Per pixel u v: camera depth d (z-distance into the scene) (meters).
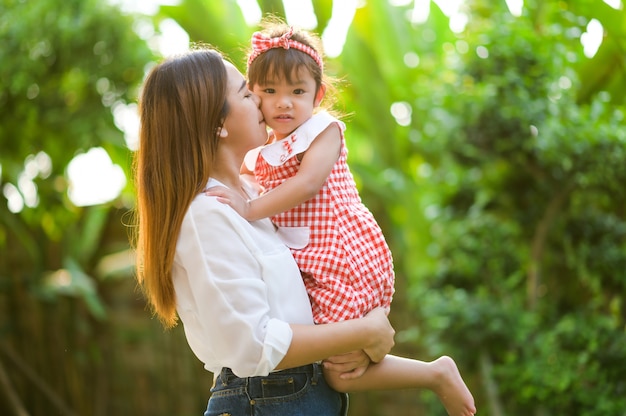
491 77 4.32
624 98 4.63
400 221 5.87
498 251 4.87
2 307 6.49
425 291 5.09
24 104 5.68
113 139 5.78
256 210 1.64
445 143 4.59
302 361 1.54
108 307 6.83
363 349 1.64
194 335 1.63
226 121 1.66
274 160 1.81
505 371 4.41
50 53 5.46
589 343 4.24
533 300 4.61
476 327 4.53
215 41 5.28
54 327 6.66
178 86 1.61
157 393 6.72
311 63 1.84
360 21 5.51
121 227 6.84
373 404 6.17
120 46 5.46
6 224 6.39
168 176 1.59
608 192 4.42
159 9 5.36
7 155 6.04
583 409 4.13
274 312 1.58
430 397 4.94
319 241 1.75
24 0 5.39
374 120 5.52
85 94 5.67
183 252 1.57
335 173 1.81
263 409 1.60
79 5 5.41
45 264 6.62
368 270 1.75
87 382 6.75
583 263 4.49
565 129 4.12
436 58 5.23
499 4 4.77
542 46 4.34
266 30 1.93
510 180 4.74
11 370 6.53
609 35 4.35
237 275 1.54
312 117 1.81
